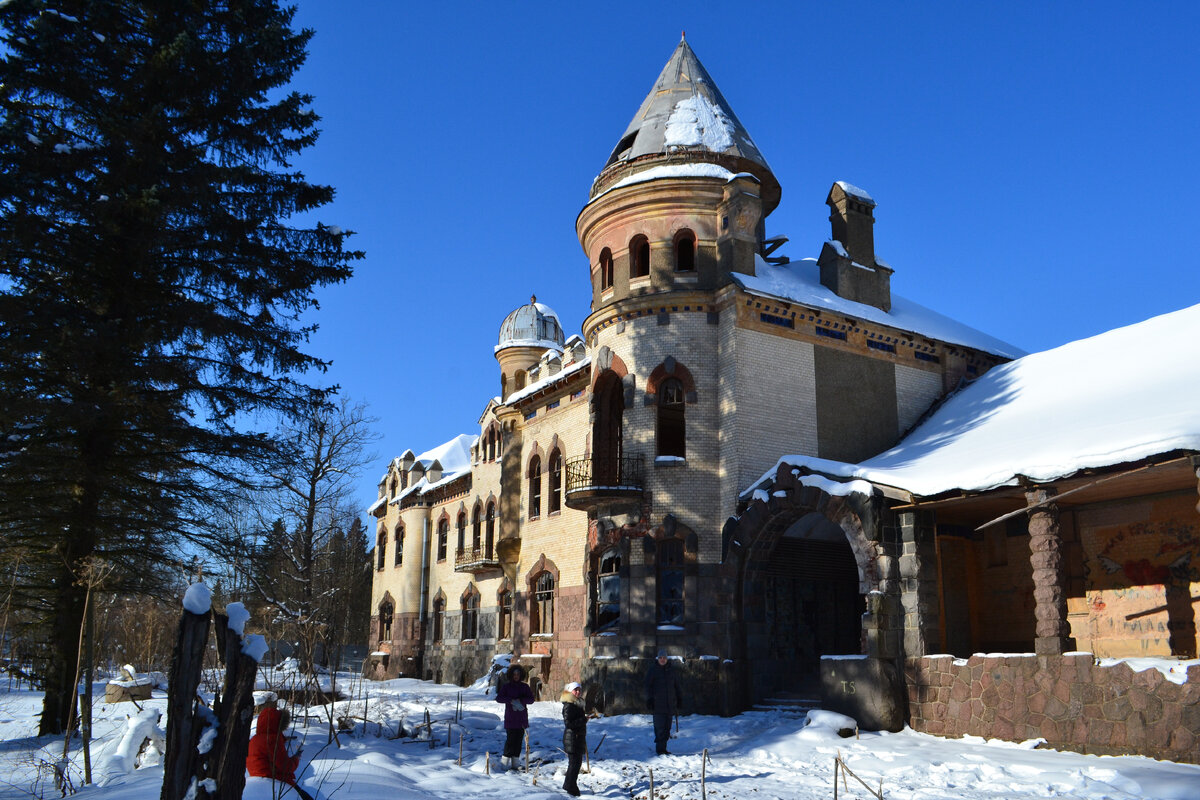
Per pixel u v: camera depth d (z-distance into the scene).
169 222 18.44
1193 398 17.88
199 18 19.22
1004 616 23.05
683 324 25.34
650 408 25.14
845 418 25.86
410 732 17.61
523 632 32.09
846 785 12.60
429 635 44.81
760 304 25.09
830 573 25.22
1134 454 15.66
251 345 19.02
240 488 20.27
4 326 16.25
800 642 24.12
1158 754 14.19
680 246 26.91
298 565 35.03
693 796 12.38
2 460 16.80
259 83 19.59
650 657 23.56
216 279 19.22
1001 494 18.09
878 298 28.52
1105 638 20.31
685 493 24.36
